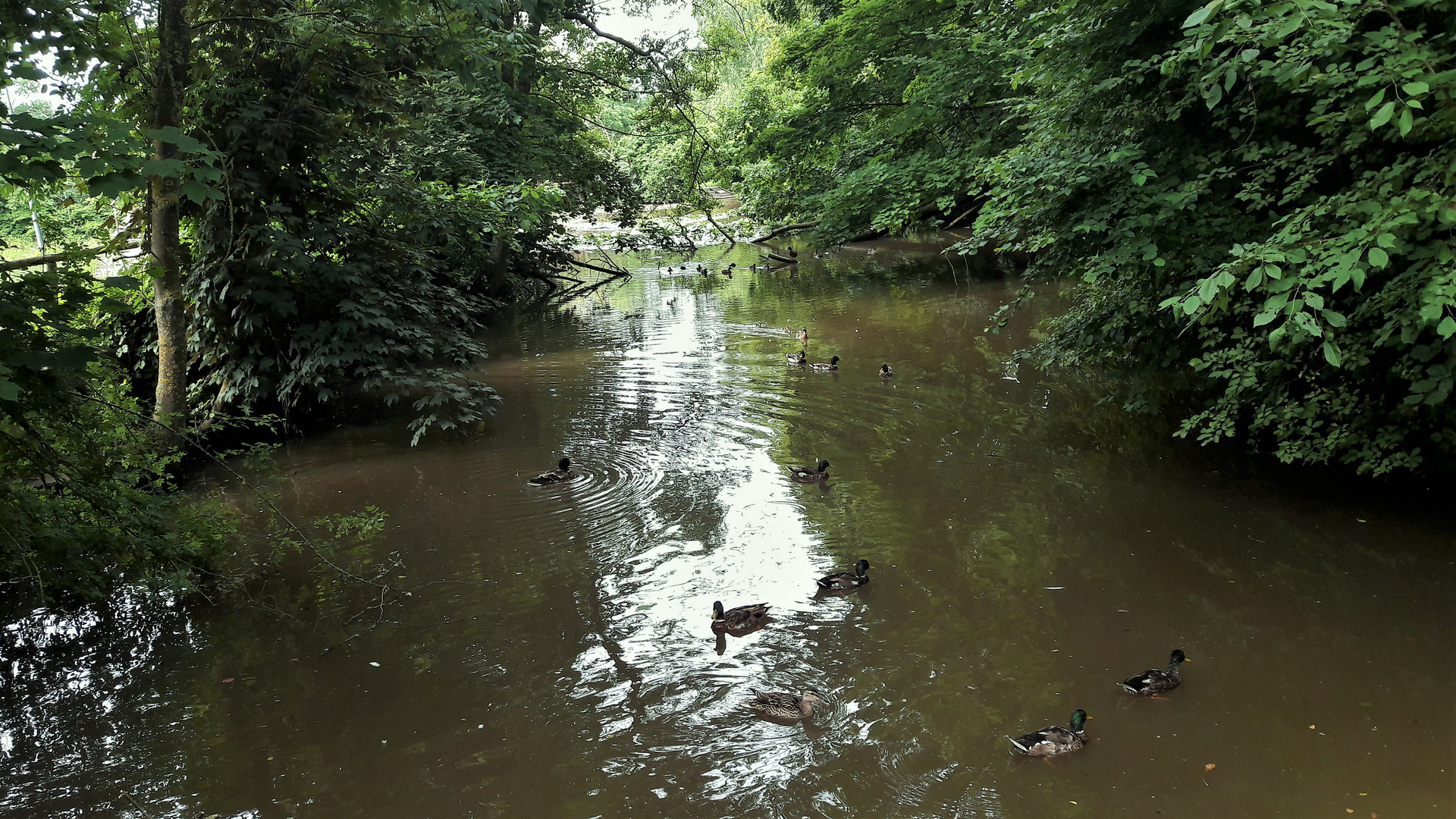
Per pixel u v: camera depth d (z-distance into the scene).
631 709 6.96
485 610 8.69
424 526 10.92
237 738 6.76
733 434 14.31
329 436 15.19
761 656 7.66
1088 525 10.00
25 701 7.39
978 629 7.92
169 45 11.08
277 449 14.50
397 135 14.12
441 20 12.89
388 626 8.44
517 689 7.30
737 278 36.66
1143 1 9.88
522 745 6.57
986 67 22.33
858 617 8.23
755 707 6.93
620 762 6.34
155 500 8.49
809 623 8.16
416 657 7.87
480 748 6.55
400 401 17.36
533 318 28.56
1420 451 8.98
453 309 16.31
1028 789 5.87
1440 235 7.32
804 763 6.25
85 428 8.02
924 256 37.16
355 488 12.43
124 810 5.98
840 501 11.18
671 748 6.48
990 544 9.67
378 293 14.34
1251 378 9.17
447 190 16.97
